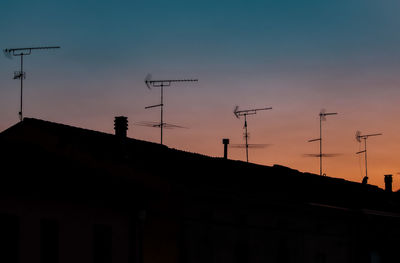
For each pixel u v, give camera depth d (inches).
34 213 788.6
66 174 837.2
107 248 856.9
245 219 1050.1
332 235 1266.0
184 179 919.7
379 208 1414.9
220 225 996.6
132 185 896.9
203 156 1227.9
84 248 831.1
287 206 1112.8
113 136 1043.3
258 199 1031.0
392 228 1450.5
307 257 1185.4
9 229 768.3
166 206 931.3
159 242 930.7
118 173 924.0
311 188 1332.4
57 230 805.9
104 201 859.4
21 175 772.6
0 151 847.7
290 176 1371.8
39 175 792.9
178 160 1088.2
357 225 1328.7
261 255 1075.3
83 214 834.8
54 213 805.2
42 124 960.9
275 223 1115.3
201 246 957.8
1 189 759.1
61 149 932.0
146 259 937.5
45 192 800.9
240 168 1238.9
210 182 974.4
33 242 786.2
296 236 1162.6
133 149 1050.1
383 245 1413.6
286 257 1135.0
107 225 857.5
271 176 1279.5
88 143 958.4
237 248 1030.4
